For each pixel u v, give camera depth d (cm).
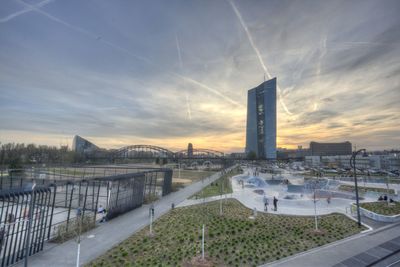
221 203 3531
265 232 2392
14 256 1736
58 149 13875
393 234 2305
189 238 2212
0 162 8131
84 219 2562
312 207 3491
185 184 6338
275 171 10088
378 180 6656
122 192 3139
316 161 15825
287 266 1662
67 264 1700
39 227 1952
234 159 17025
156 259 1780
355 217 2920
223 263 1727
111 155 17875
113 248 1981
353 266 1658
